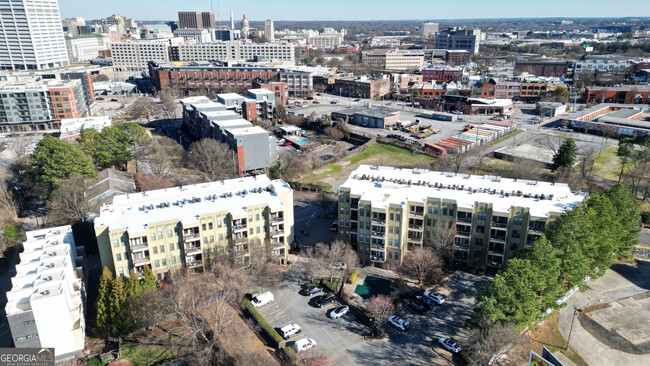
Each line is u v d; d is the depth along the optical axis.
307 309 109.06
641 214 149.62
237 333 98.25
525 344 96.12
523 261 91.38
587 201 117.00
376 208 117.94
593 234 103.44
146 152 193.00
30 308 88.94
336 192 177.38
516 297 89.50
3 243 135.38
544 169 196.75
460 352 93.75
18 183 180.88
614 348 95.81
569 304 110.00
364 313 106.38
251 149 192.38
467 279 118.75
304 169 199.88
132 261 108.94
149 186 161.38
